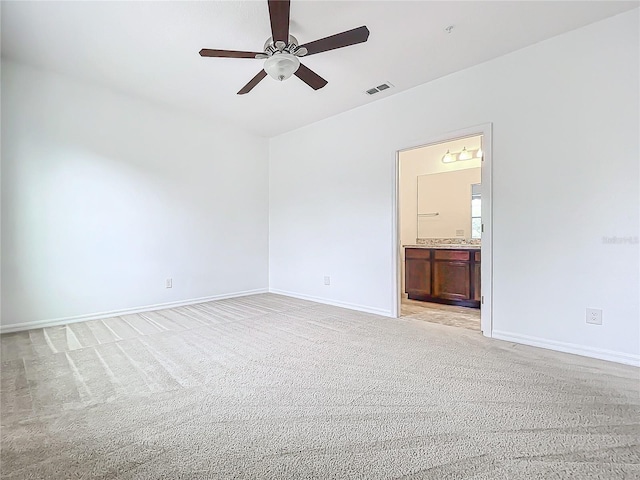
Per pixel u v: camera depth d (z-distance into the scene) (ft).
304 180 15.98
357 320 11.94
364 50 9.29
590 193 8.22
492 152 9.82
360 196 13.51
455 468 4.31
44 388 6.61
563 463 4.40
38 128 10.74
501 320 9.76
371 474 4.20
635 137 7.63
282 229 17.21
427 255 15.52
